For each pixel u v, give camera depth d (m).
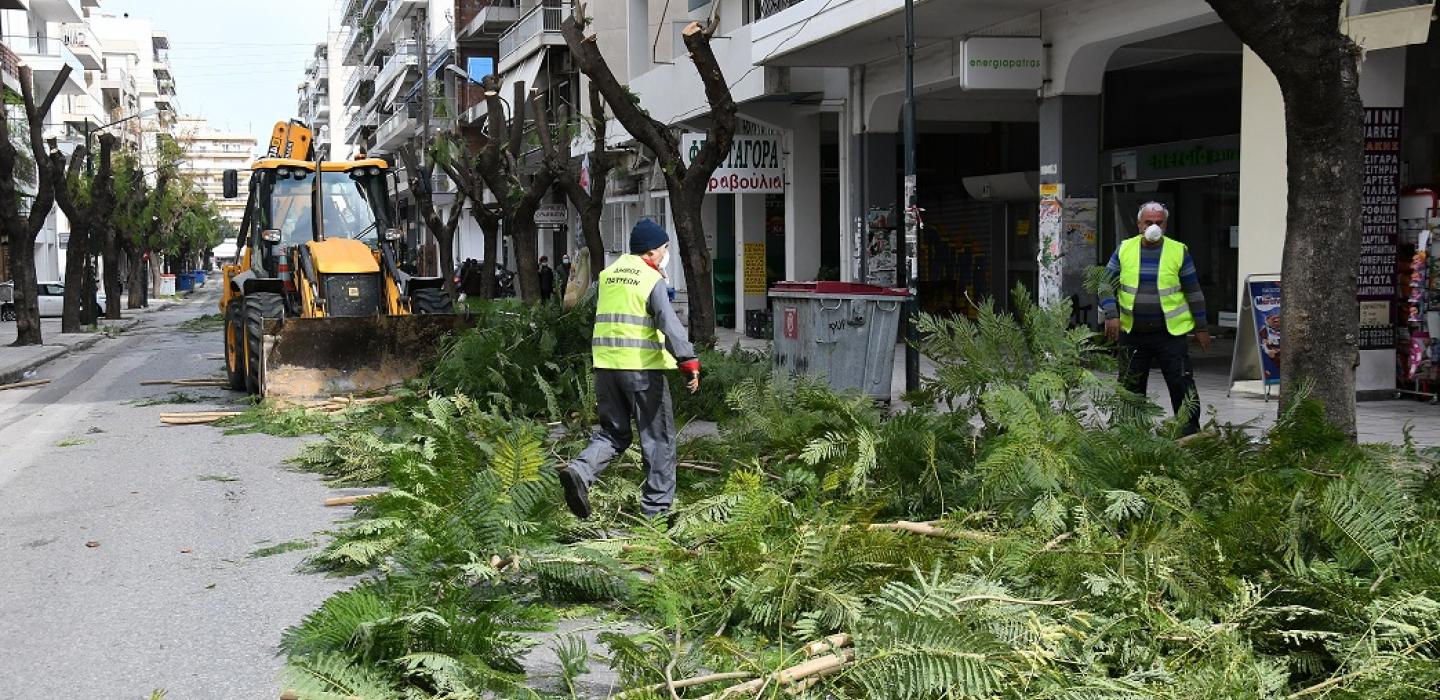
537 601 5.94
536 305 13.45
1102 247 22.14
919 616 4.29
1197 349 19.00
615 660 4.54
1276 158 13.62
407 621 4.75
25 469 10.66
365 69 96.81
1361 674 4.16
